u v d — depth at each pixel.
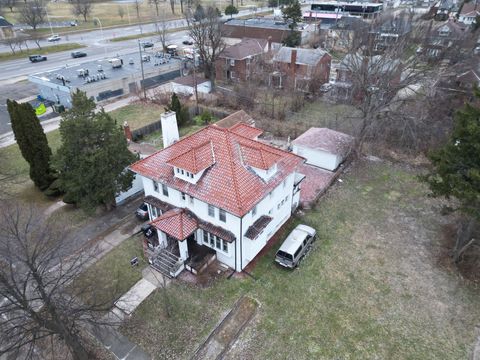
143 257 25.36
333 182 33.97
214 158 24.41
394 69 36.78
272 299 22.02
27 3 117.75
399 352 19.02
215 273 23.91
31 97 57.44
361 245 26.28
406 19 60.62
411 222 28.48
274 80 59.88
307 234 25.44
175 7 142.88
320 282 23.20
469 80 42.78
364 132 37.53
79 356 17.89
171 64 65.06
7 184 34.44
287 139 42.50
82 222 29.19
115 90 56.78
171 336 20.00
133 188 32.31
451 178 20.59
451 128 36.84
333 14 104.06
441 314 20.98
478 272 23.69
